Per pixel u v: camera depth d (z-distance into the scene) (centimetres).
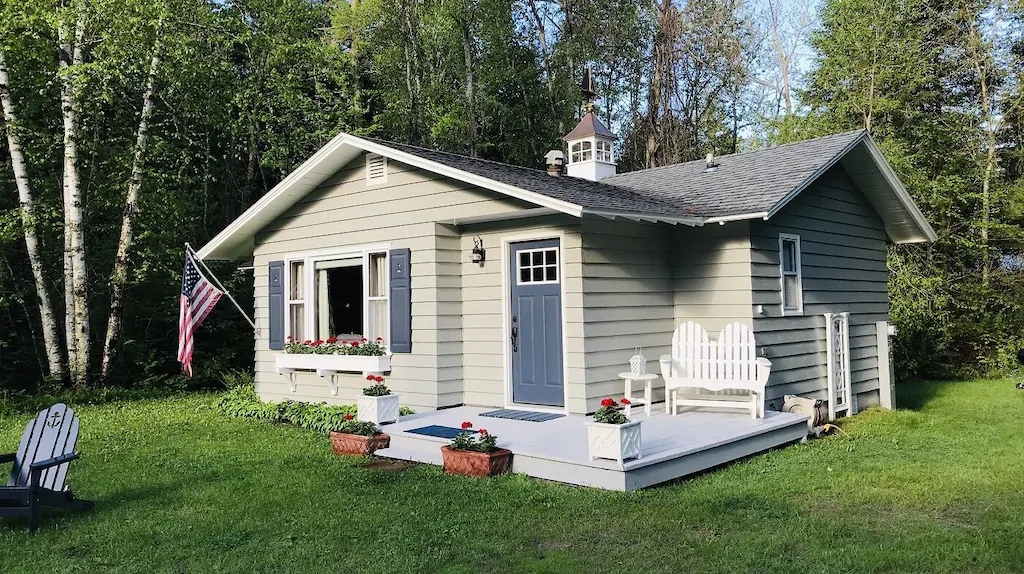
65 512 595
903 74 1748
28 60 1402
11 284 1541
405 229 1002
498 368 956
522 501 591
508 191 838
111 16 1359
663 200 1026
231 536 521
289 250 1175
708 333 955
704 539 500
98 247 1666
